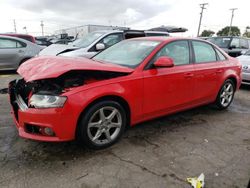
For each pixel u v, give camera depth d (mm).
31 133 2994
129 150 3236
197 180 2592
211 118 4594
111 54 4121
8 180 2559
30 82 3074
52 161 2920
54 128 2832
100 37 7562
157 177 2670
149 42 3996
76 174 2688
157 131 3877
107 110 3219
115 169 2799
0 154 3035
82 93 2910
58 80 3027
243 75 6973
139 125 4086
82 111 2941
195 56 4273
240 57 7723
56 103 2801
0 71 9609
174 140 3576
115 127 3338
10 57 8859
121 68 3289
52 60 3311
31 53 9211
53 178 2609
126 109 3414
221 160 3062
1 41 8789
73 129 2928
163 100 3730
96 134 3152
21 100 3170
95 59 4055
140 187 2506
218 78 4645
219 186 2553
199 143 3512
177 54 3990
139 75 3385
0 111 4562
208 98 4586
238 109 5250
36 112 2822
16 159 2939
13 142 3348
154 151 3230
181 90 3951
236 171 2828
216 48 4801
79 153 3117
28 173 2682
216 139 3674
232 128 4141
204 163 2975
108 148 3275
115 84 3160
